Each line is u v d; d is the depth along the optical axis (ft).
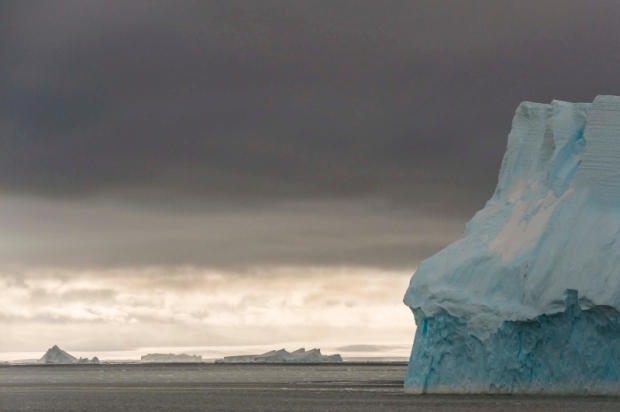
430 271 345.10
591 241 315.99
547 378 311.27
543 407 299.99
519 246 330.75
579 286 305.32
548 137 359.05
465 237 359.87
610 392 303.27
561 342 309.63
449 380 327.67
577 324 307.58
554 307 307.37
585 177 334.44
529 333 312.50
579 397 306.76
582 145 353.92
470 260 335.67
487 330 318.65
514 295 319.68
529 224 339.57
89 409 451.12
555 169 346.95
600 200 329.31
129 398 542.98
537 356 313.12
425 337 335.67
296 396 520.01
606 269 305.53
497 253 335.06
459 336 326.44
